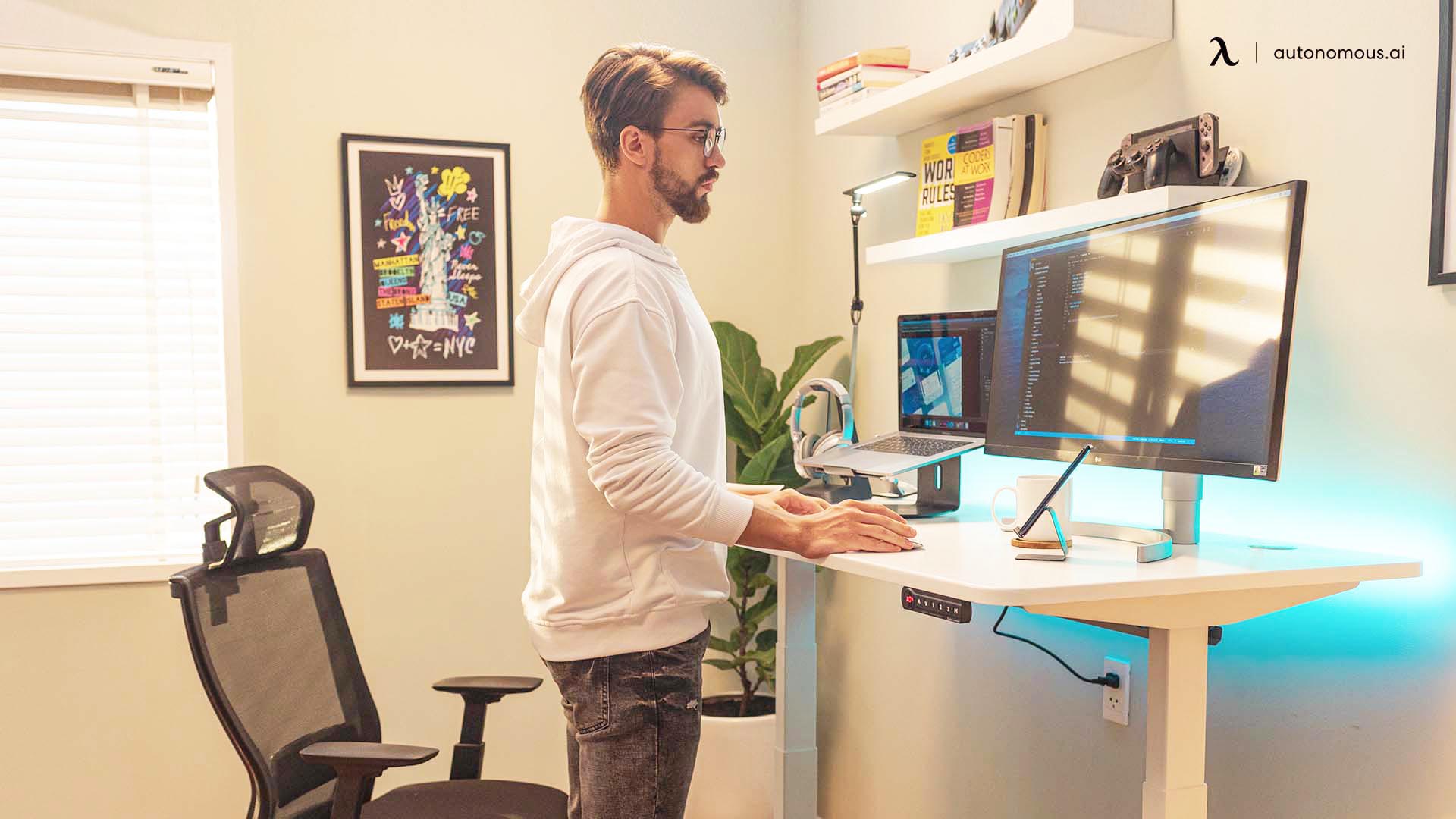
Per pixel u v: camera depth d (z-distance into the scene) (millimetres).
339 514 2891
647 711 1514
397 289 2916
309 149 2848
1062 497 1610
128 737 2729
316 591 2047
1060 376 1750
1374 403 1508
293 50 2830
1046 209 2139
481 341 2988
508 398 3025
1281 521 1652
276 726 1796
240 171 2795
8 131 2656
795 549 1522
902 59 2469
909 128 2553
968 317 2088
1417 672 1452
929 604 1423
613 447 1425
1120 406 1606
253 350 2812
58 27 2648
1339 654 1562
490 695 2104
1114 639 1995
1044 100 2145
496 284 2998
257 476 1989
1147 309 1575
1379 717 1504
